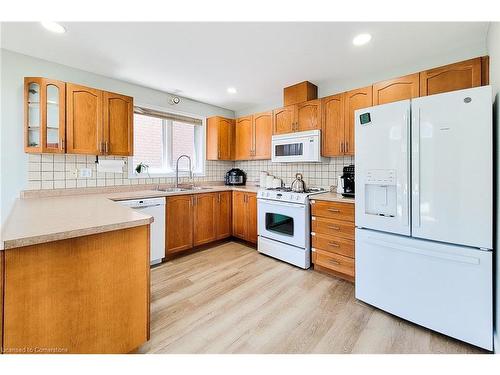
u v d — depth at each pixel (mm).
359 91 2455
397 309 1717
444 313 1518
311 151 2801
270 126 3438
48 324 1061
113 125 2578
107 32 1879
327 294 2098
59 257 1084
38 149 2162
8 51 2160
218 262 2846
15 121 2203
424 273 1593
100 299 1215
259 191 3145
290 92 3102
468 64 1873
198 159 3982
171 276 2445
